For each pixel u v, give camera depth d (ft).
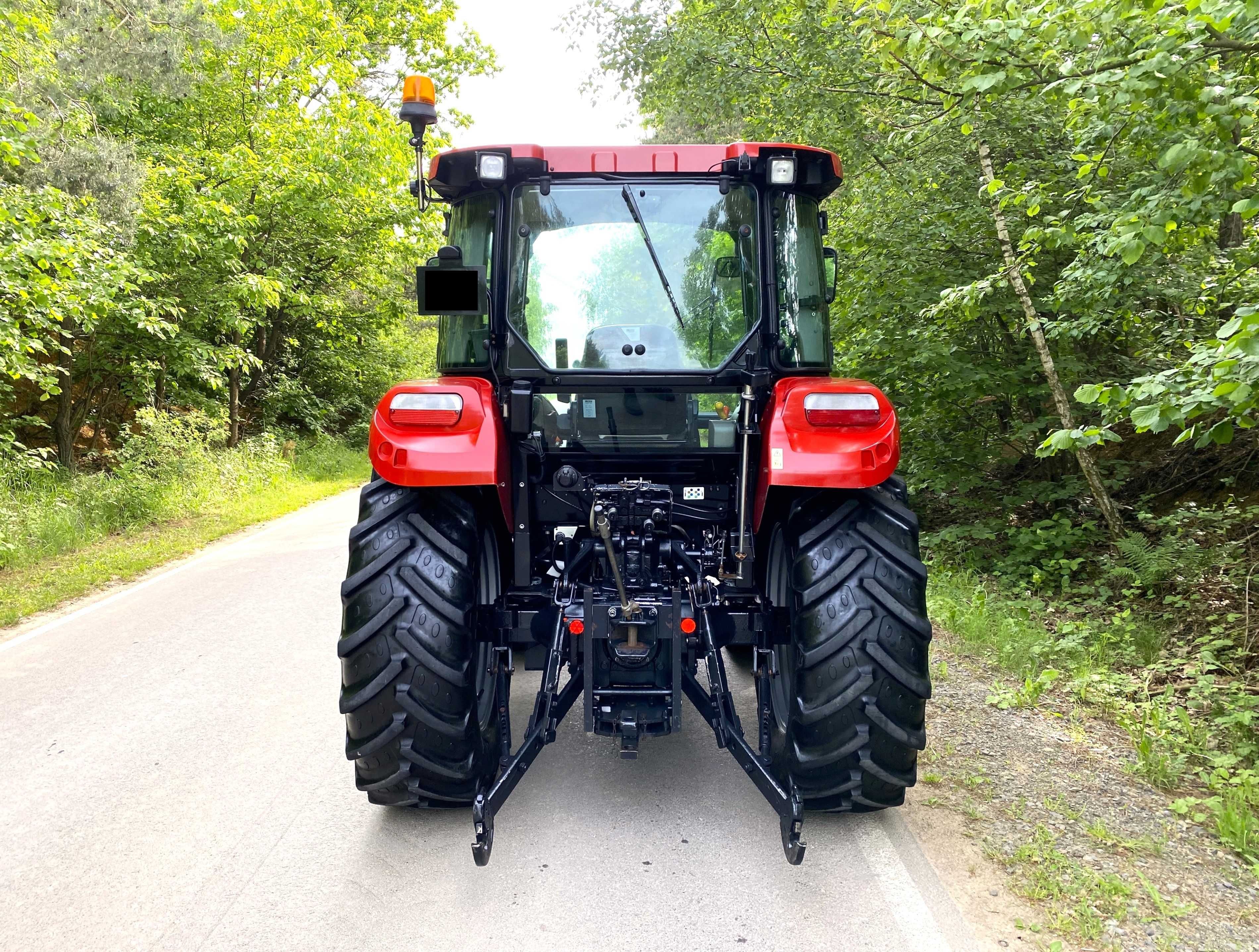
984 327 22.59
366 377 74.69
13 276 24.41
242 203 47.21
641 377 10.24
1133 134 13.37
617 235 10.19
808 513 9.63
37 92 30.91
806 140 26.08
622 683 9.51
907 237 22.30
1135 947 7.47
